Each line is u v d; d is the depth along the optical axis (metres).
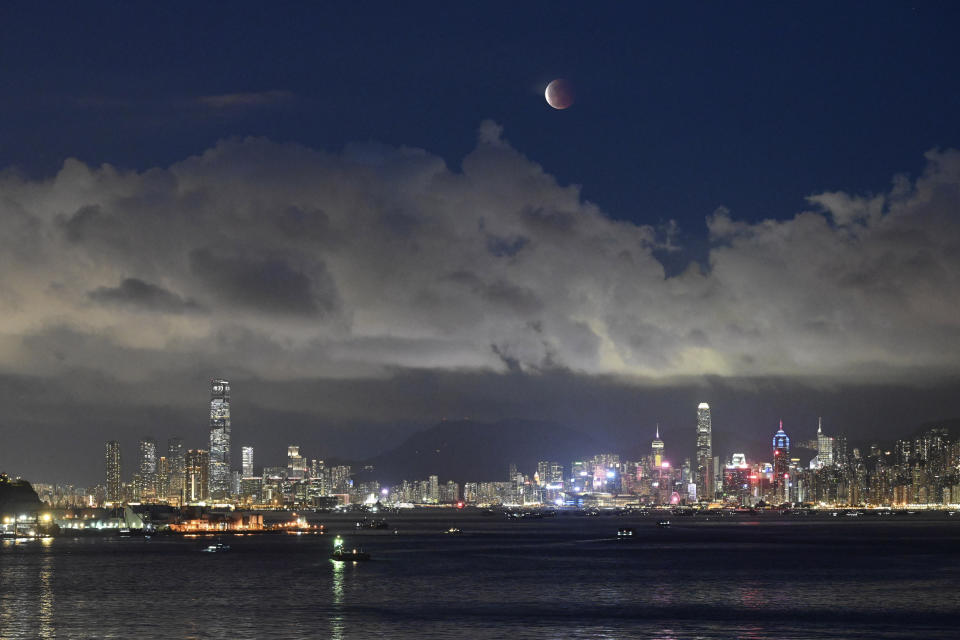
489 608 181.88
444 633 153.25
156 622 165.00
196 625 161.62
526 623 163.62
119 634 153.75
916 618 168.50
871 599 195.50
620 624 161.88
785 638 148.75
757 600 194.50
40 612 177.75
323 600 194.12
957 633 152.50
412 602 190.62
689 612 176.62
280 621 165.38
